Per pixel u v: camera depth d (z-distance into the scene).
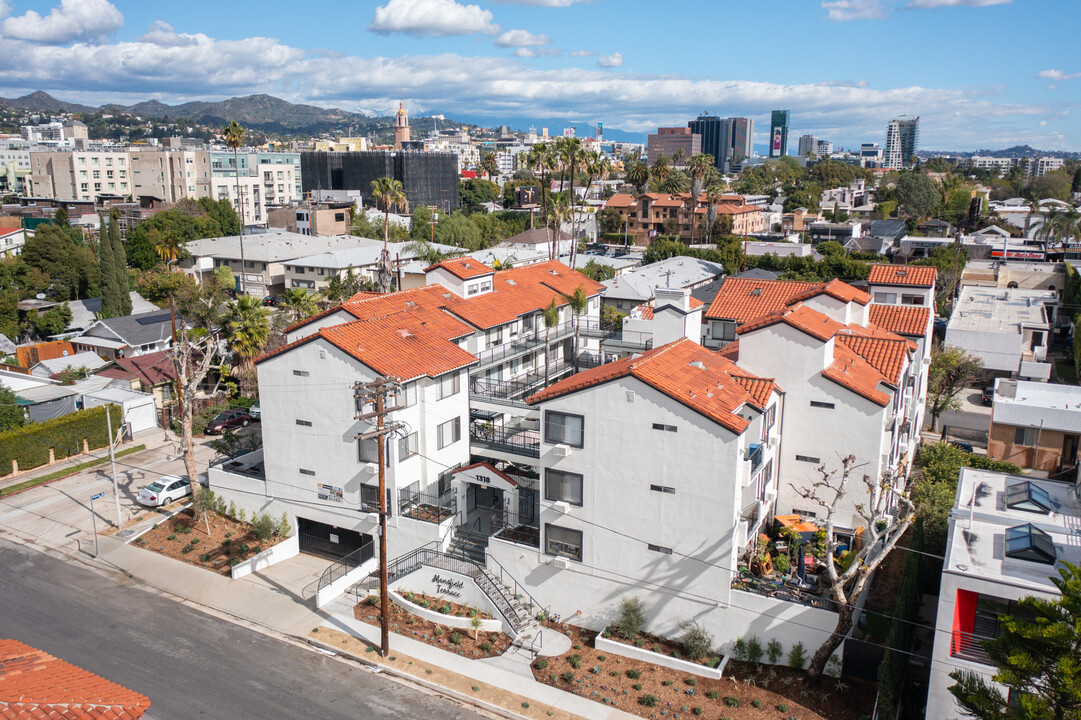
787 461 39.12
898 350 41.22
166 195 179.00
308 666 31.28
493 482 37.53
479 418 43.31
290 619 34.66
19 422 52.66
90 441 54.81
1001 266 102.44
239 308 58.81
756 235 148.50
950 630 24.91
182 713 27.86
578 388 32.22
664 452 30.94
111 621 34.38
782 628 29.92
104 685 19.08
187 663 31.22
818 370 37.62
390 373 36.41
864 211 186.25
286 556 40.41
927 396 60.00
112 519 44.50
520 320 50.66
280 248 104.94
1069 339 87.19
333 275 94.62
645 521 31.78
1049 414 48.44
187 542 41.19
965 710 24.16
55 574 38.66
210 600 36.31
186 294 75.25
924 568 34.66
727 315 51.28
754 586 31.31
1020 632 20.09
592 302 58.88
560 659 31.53
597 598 33.34
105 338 70.62
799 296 45.75
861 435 37.16
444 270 49.66
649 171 169.12
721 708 28.22
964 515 29.62
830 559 28.34
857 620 32.25
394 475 37.06
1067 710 19.67
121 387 61.03
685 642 31.12
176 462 52.38
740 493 31.09
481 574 35.34
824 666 29.61
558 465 33.38
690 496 30.72
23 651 20.34
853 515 37.88
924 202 165.75
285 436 40.34
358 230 127.44
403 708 28.69
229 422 57.16
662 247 113.75
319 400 38.62
